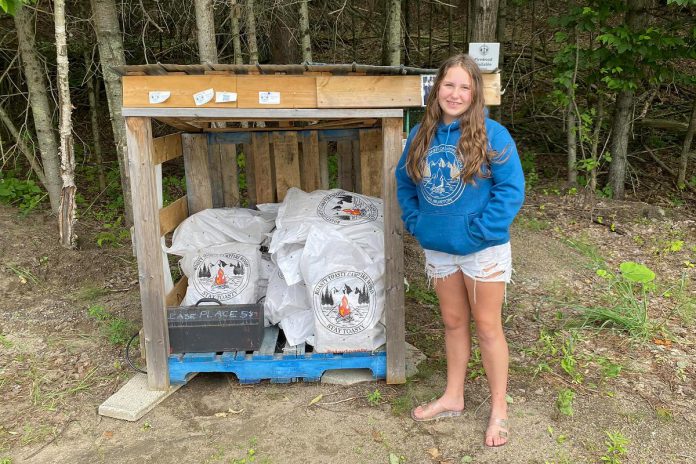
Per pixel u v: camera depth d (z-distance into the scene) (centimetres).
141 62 827
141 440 282
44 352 360
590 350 353
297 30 751
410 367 335
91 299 438
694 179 723
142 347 339
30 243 506
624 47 571
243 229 365
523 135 882
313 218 329
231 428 289
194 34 744
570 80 641
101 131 913
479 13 539
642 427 280
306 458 267
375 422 291
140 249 299
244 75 280
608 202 648
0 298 438
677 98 893
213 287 346
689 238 557
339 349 316
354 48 864
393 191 296
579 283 457
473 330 377
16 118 777
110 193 710
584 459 261
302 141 406
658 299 424
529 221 600
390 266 304
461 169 238
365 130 403
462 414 294
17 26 553
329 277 311
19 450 275
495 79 282
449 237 248
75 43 763
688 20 625
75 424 295
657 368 331
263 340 330
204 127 402
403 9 1022
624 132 663
